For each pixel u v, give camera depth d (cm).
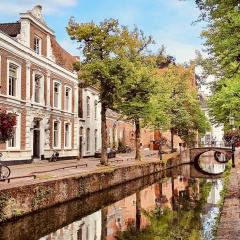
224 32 1238
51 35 3653
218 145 6900
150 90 3369
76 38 2953
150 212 2180
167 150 6738
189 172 5044
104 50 2970
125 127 6781
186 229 1731
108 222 1886
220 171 5356
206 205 2444
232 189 1922
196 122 5709
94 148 4938
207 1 1105
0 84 2728
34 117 3266
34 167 2775
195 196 2866
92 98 4869
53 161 3547
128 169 3275
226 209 1422
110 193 2823
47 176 2119
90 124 4797
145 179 3816
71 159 4078
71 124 4122
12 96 2875
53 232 1636
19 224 1655
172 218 2002
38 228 1672
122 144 6494
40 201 1827
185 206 2398
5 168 1991
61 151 3850
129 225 1831
